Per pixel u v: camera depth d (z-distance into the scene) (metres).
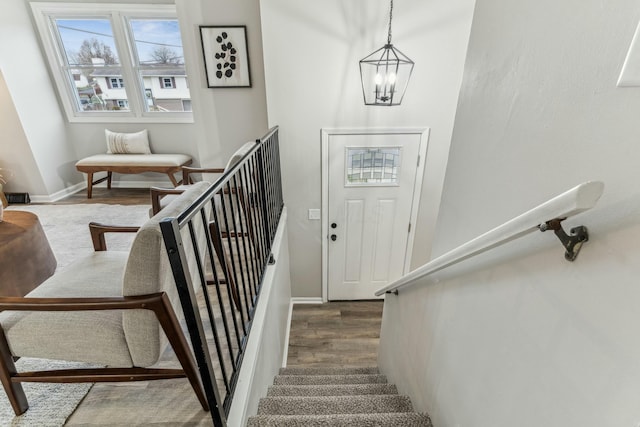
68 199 4.93
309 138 2.91
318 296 3.71
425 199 3.19
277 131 2.82
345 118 2.83
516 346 0.88
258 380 1.64
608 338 0.60
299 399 1.72
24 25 4.38
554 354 0.73
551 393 0.74
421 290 1.69
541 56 0.81
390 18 2.30
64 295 1.47
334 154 2.97
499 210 1.01
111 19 4.57
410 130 2.87
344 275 3.60
